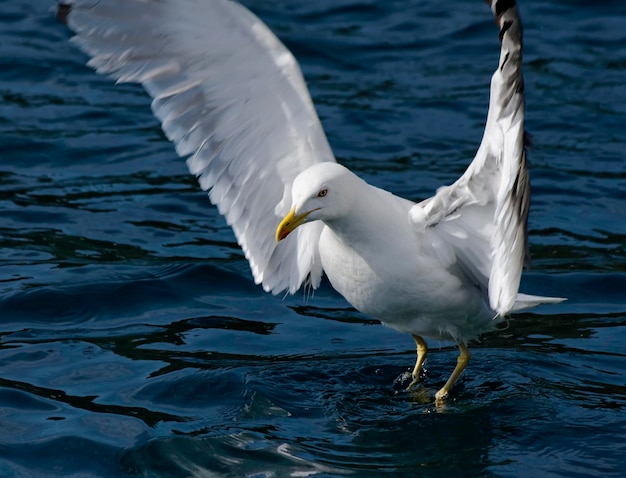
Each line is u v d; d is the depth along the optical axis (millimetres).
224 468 10109
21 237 15609
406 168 18000
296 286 12234
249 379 11828
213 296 14172
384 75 21797
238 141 11422
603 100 20312
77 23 10984
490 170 10172
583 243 15695
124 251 15305
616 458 10203
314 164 11258
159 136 19359
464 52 22719
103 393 11531
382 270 10883
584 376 12055
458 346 12156
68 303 13703
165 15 10734
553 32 23250
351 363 12375
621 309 13891
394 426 10977
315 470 10047
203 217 16609
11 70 21594
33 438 10586
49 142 18844
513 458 10273
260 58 10766
